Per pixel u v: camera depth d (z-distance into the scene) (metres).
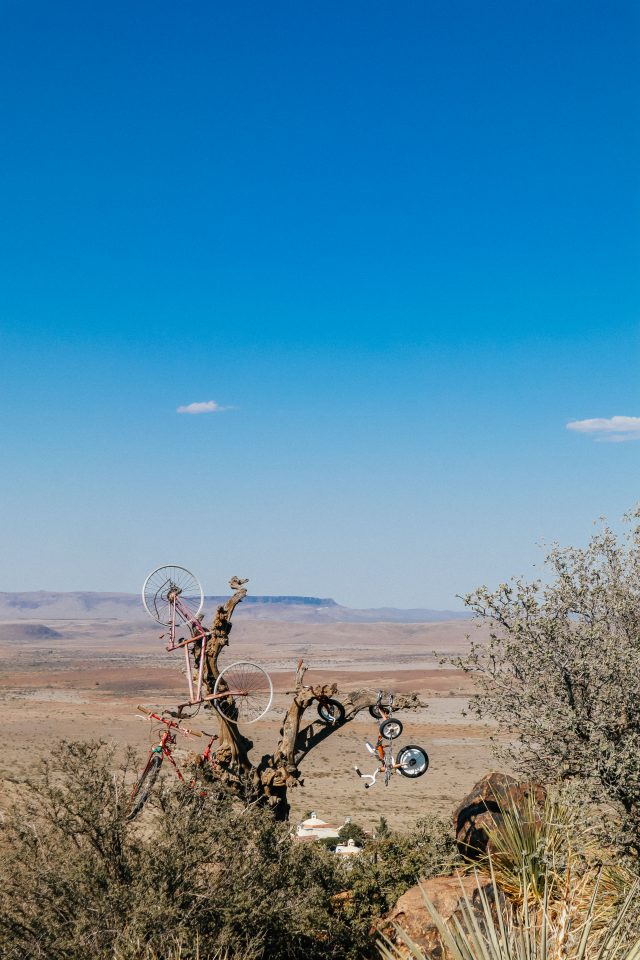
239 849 8.94
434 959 7.56
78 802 8.62
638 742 7.80
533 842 8.60
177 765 11.84
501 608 8.44
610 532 8.75
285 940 8.78
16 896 8.11
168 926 7.96
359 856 10.64
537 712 8.07
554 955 6.05
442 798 73.88
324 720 12.79
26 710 133.62
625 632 8.53
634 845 7.59
